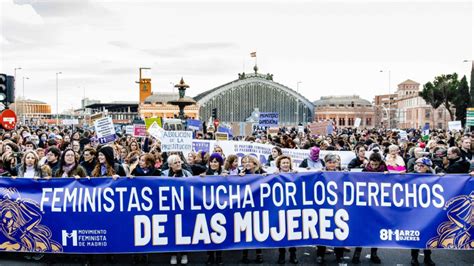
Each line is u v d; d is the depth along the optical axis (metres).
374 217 8.66
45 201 8.49
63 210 8.47
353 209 8.68
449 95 99.62
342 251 9.20
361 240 8.65
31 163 9.85
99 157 9.49
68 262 8.84
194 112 143.50
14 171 10.50
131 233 8.47
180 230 8.53
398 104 159.25
